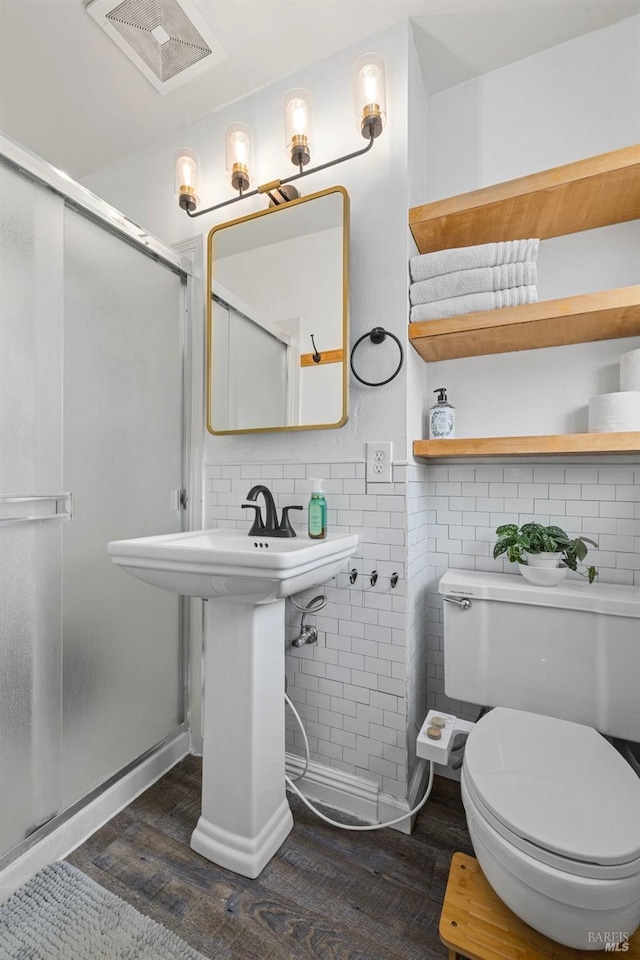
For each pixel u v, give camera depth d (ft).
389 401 4.32
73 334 4.03
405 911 3.38
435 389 5.12
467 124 5.04
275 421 4.76
